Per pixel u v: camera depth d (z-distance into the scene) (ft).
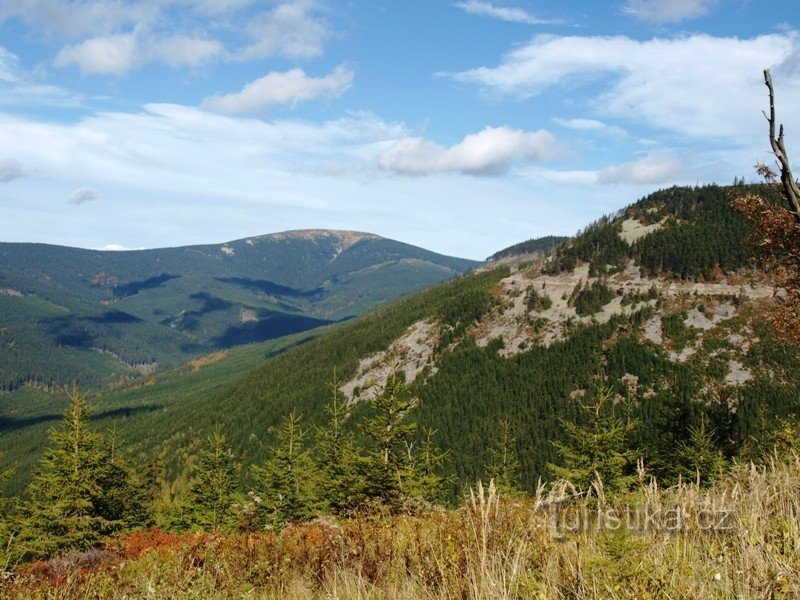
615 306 535.60
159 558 27.37
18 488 391.65
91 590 22.58
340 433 134.62
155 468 244.83
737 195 55.67
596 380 435.12
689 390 386.93
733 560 10.61
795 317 53.67
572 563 11.15
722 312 465.88
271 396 591.78
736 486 14.74
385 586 14.71
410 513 23.18
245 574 21.27
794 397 352.69
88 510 115.85
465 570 12.80
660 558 10.65
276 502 89.86
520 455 358.43
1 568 25.61
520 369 488.85
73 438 117.70
